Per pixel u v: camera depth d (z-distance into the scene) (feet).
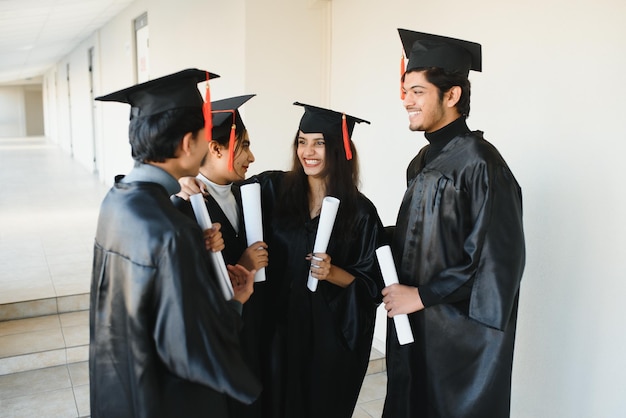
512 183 5.40
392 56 10.65
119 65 28.73
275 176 7.11
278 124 12.57
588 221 6.92
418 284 5.71
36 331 11.80
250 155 6.34
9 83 89.61
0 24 21.39
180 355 4.07
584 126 6.93
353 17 11.76
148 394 4.16
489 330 5.51
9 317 12.34
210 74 4.66
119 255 4.25
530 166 7.69
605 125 6.68
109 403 4.34
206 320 4.18
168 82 4.37
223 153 6.03
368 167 11.66
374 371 11.15
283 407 6.75
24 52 37.42
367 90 11.47
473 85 8.64
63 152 54.19
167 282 4.05
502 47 8.10
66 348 10.99
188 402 4.42
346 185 6.53
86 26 31.17
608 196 6.68
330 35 12.55
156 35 21.44
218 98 14.11
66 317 12.60
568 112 7.13
